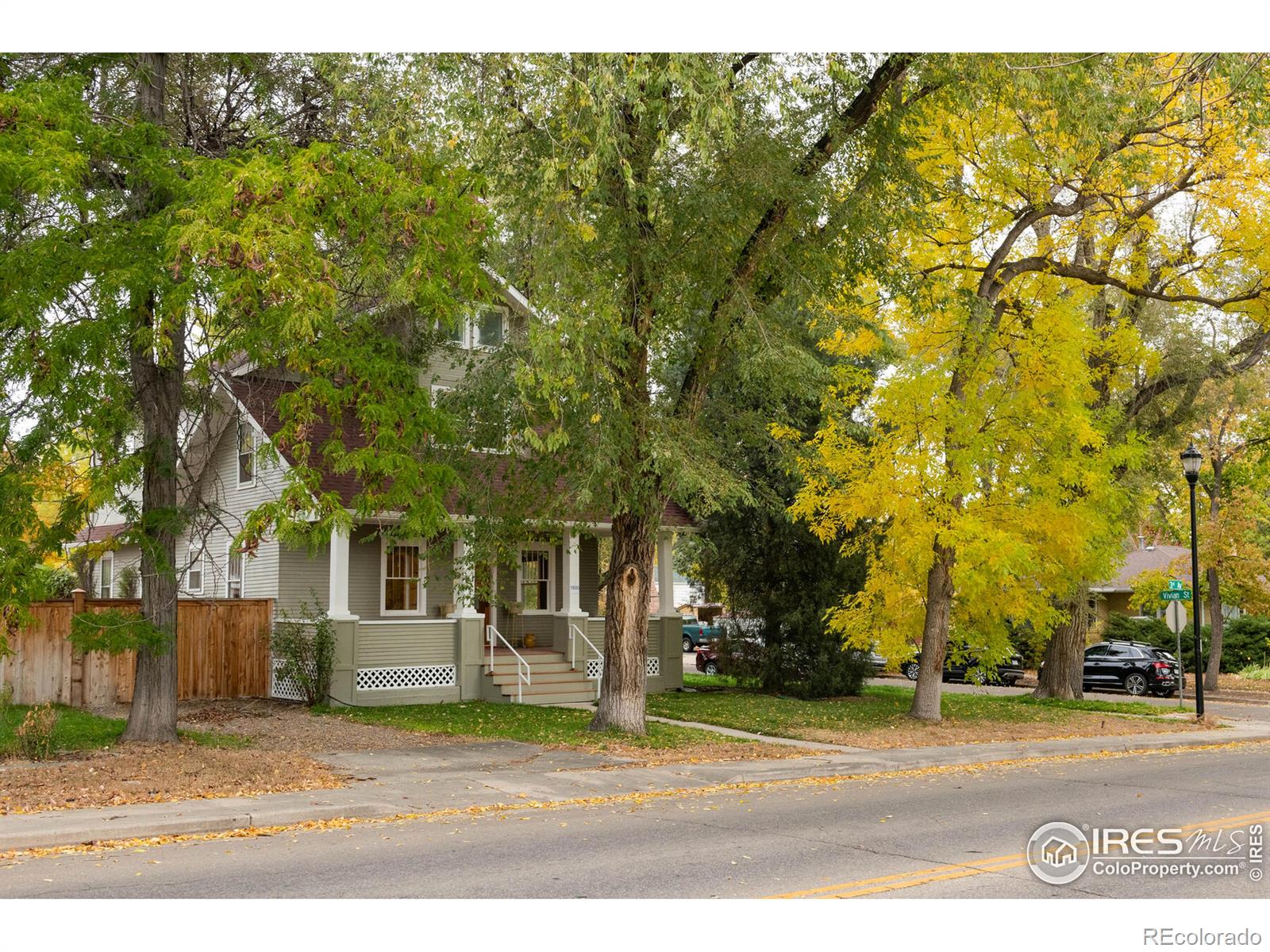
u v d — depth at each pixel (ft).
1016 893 25.32
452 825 35.88
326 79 49.21
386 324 54.44
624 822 36.32
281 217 37.45
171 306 39.47
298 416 41.14
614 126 46.37
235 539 39.78
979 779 48.80
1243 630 137.69
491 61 47.62
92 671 66.85
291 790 41.45
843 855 29.99
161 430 49.80
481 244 47.26
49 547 43.55
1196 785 46.06
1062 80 50.78
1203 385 86.69
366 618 78.69
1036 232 83.05
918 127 61.26
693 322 56.85
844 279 60.23
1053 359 65.62
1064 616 72.23
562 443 46.70
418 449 54.08
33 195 43.78
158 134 46.14
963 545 63.31
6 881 27.22
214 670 73.72
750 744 57.93
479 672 77.82
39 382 39.40
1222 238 74.74
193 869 28.40
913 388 65.57
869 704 81.97
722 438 63.77
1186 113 60.80
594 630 84.89
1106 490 66.44
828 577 87.81
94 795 38.58
